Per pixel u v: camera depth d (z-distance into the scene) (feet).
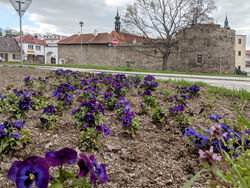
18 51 234.58
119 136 10.95
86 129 10.21
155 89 24.30
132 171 7.97
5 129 8.01
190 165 8.39
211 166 4.29
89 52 166.50
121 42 161.58
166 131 11.93
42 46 261.44
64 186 4.24
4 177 6.86
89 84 23.97
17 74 33.99
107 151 9.27
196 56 136.05
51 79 29.89
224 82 47.75
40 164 3.78
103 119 13.25
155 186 7.10
